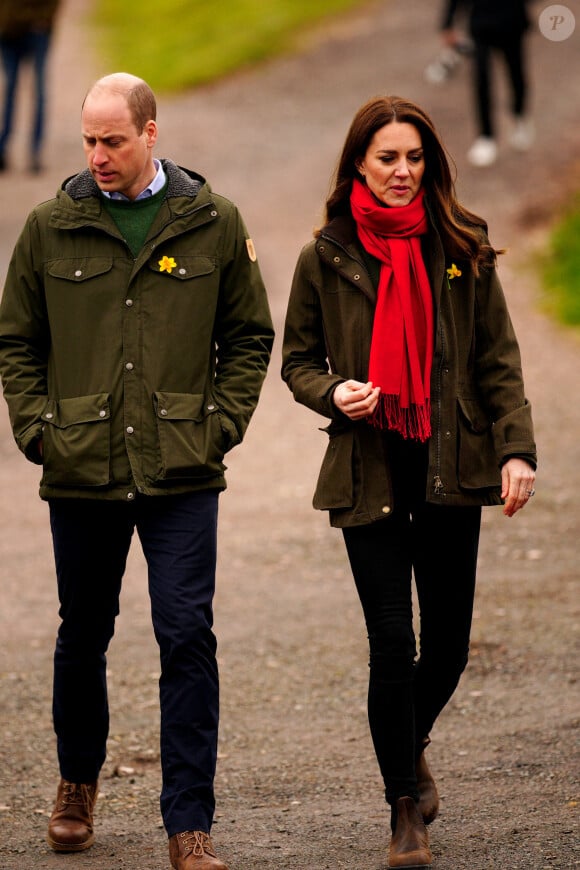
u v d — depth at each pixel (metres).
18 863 14.02
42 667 20.11
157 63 70.44
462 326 13.66
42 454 13.73
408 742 13.24
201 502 13.67
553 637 20.27
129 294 13.57
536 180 49.84
